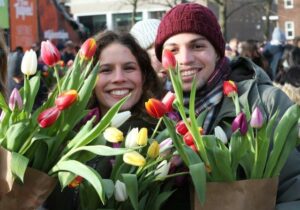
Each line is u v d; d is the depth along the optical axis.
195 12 2.45
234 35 33.84
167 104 2.16
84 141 1.90
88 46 2.03
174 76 2.06
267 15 25.94
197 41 2.46
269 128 2.07
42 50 2.03
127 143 1.97
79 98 1.97
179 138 2.05
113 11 29.16
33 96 1.99
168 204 2.21
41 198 1.90
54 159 1.95
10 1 14.29
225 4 20.58
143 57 2.67
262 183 2.03
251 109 2.36
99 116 2.63
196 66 2.45
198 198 1.96
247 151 2.07
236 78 2.53
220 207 2.00
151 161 2.02
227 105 2.39
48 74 3.74
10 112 1.94
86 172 1.81
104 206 2.07
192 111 2.03
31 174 1.89
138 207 2.04
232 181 2.00
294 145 2.07
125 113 2.01
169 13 2.50
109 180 1.99
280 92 2.41
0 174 1.85
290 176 2.19
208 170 2.01
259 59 8.13
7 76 2.61
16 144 1.87
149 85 2.71
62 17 16.55
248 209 2.01
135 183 1.99
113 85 2.59
